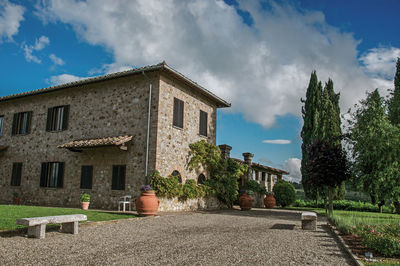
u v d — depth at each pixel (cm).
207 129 1706
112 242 617
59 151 1559
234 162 1781
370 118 1348
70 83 1515
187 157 1505
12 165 1727
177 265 454
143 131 1330
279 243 657
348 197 2359
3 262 448
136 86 1390
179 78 1412
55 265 441
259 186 2170
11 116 1806
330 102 2367
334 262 507
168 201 1312
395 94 1526
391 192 1277
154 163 1273
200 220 1031
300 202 2466
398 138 1252
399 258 552
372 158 1295
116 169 1362
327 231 883
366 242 626
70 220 680
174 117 1422
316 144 1590
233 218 1146
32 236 639
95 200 1388
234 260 493
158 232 757
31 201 1600
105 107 1463
